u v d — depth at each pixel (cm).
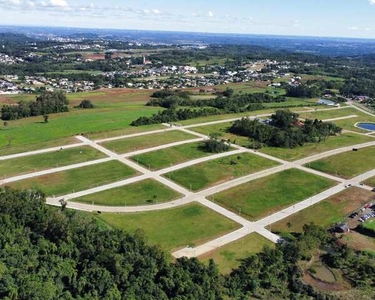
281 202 11556
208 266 7912
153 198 11388
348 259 8612
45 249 7831
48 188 11756
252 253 8856
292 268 8169
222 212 10800
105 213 10431
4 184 11881
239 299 7250
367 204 11581
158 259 7694
